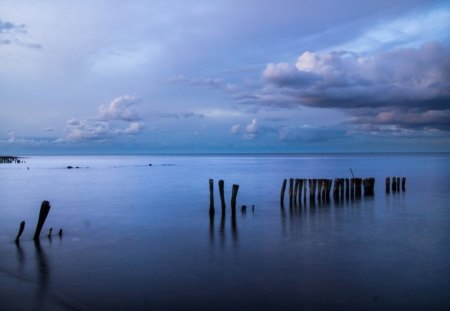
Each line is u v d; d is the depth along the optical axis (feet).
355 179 98.68
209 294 34.53
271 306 32.17
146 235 58.23
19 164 362.12
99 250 49.47
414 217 72.23
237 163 391.86
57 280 37.96
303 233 59.00
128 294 34.45
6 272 40.19
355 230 61.16
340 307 32.01
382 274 39.91
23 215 78.07
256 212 78.23
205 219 71.20
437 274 39.91
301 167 283.18
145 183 152.76
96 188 133.59
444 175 180.96
